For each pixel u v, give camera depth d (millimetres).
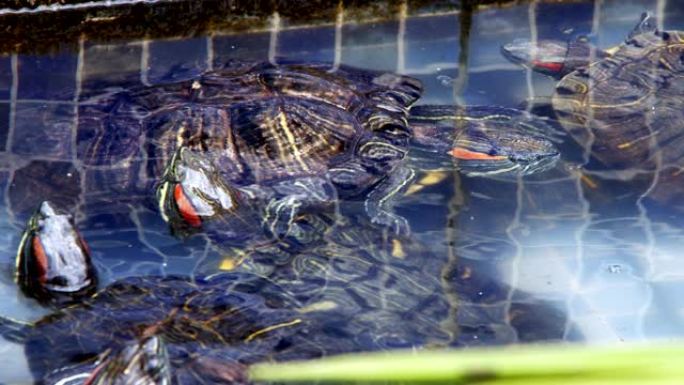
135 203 6699
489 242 6238
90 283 5859
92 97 8000
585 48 8531
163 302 5398
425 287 5535
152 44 9156
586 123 7492
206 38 9258
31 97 8141
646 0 9797
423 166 7176
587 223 6445
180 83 7906
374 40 9211
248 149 7031
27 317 5512
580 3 9719
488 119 7668
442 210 6660
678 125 7223
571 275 5836
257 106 7359
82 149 7199
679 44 8320
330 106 7520
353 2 9711
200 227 6430
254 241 6211
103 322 5230
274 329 5016
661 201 6609
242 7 9672
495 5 9734
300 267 5770
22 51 9016
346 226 6355
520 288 5672
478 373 681
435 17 9570
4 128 7566
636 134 7242
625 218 6477
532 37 9172
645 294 5645
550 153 7133
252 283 5602
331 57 8930
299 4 9703
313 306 5270
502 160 7141
